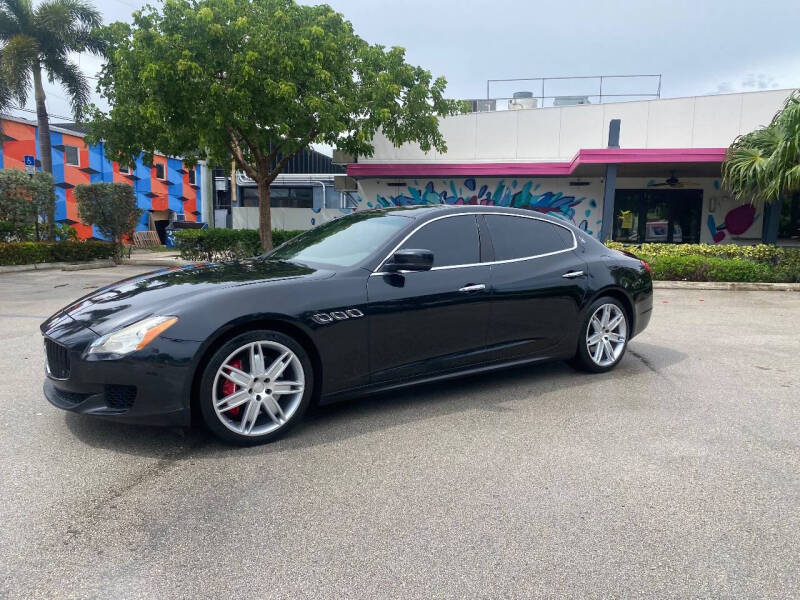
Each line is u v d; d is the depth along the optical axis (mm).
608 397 4656
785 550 2541
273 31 13234
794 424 4094
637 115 15828
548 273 4871
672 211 17172
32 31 19469
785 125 11586
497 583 2287
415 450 3561
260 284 3688
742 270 12289
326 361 3777
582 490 3068
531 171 16266
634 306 5453
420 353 4199
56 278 13805
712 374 5395
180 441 3617
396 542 2564
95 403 3354
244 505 2861
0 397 4418
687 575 2357
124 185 17953
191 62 12484
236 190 25094
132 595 2178
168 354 3273
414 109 15047
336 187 19234
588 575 2348
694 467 3369
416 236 4316
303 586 2252
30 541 2514
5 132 24812
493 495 3004
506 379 5156
